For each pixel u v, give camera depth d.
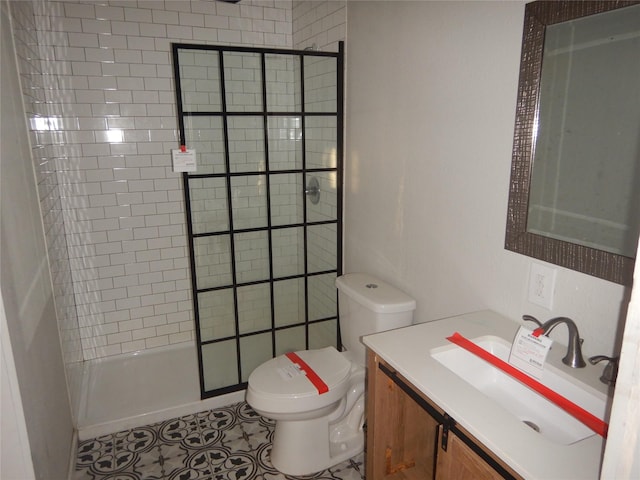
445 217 1.82
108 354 3.12
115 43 2.77
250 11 3.04
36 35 2.58
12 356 1.16
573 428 1.18
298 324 2.80
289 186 2.59
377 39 2.14
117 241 3.00
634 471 0.63
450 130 1.74
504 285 1.58
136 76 2.85
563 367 1.27
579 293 1.31
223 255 2.52
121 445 2.29
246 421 2.47
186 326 3.29
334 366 2.07
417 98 1.90
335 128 2.55
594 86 1.20
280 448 2.07
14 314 1.29
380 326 1.98
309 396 1.88
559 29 1.28
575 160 1.28
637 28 1.09
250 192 2.50
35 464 1.34
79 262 2.94
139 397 2.64
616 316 1.21
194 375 2.90
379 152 2.22
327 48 2.62
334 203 2.66
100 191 2.90
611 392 1.15
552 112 1.33
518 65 1.42
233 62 2.30
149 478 2.05
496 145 1.54
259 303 2.68
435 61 1.78
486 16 1.52
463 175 1.70
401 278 2.16
